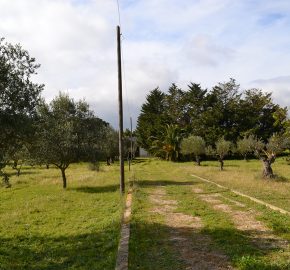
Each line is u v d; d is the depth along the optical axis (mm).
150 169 52500
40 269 10398
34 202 22703
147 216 15781
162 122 92812
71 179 37125
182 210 17031
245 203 18438
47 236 14086
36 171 53781
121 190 24859
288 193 21578
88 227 14984
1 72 11711
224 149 44219
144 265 9547
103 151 33531
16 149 12836
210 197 21094
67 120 32281
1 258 11461
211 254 10289
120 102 25453
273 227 12797
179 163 69188
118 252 10680
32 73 12484
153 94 104312
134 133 106125
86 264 10344
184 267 9312
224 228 13109
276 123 17656
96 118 34219
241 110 82375
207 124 82750
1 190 30641
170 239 12016
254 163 60344
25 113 12320
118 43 25547
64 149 29703
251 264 8914
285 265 8797
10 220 17391
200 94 92625
